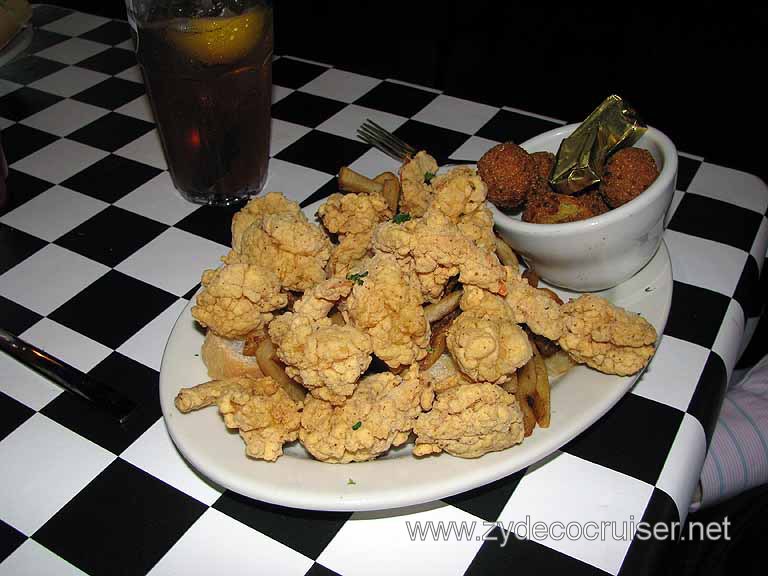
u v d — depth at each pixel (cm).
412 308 32
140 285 47
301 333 31
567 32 114
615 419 37
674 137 99
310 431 31
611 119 41
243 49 47
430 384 32
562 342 34
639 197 38
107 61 73
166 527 33
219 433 32
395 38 106
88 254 50
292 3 113
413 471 30
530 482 34
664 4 117
